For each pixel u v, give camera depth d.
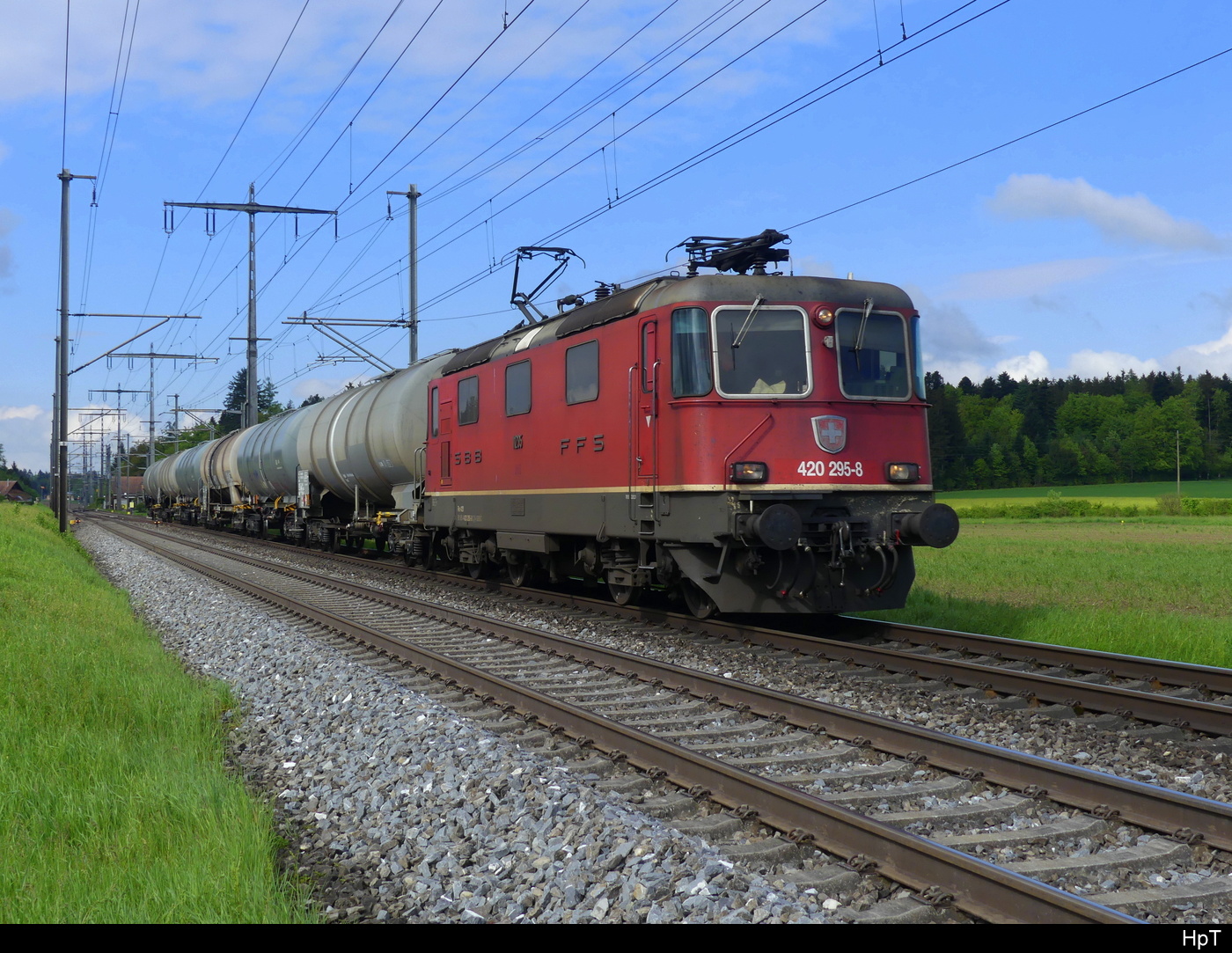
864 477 11.45
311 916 4.38
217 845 5.01
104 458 119.50
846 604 11.57
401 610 15.20
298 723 8.22
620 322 12.38
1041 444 116.56
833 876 4.68
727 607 11.48
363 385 25.84
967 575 20.48
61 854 5.07
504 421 15.77
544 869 4.90
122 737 7.29
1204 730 7.27
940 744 6.49
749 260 12.37
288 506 31.70
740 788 5.69
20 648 9.83
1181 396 127.06
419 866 5.04
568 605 15.14
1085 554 28.02
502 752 6.77
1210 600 16.55
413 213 31.39
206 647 12.49
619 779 6.36
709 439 11.08
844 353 11.59
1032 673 8.62
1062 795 5.73
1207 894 4.50
